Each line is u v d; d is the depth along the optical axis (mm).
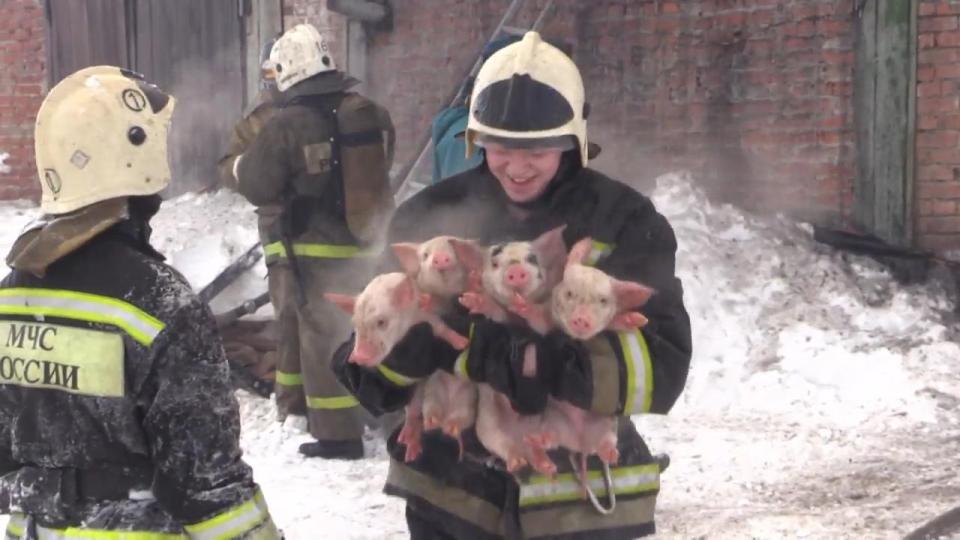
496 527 3037
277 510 5277
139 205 2775
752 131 8422
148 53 10555
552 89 2910
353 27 9602
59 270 2691
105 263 2678
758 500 5312
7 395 2754
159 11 10477
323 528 5051
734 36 8430
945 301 7641
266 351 7141
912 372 6801
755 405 6684
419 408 3025
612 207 3008
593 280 2740
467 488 3053
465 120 5781
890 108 7934
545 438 2861
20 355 2697
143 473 2691
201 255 8312
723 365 7094
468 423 2924
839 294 7637
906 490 5371
